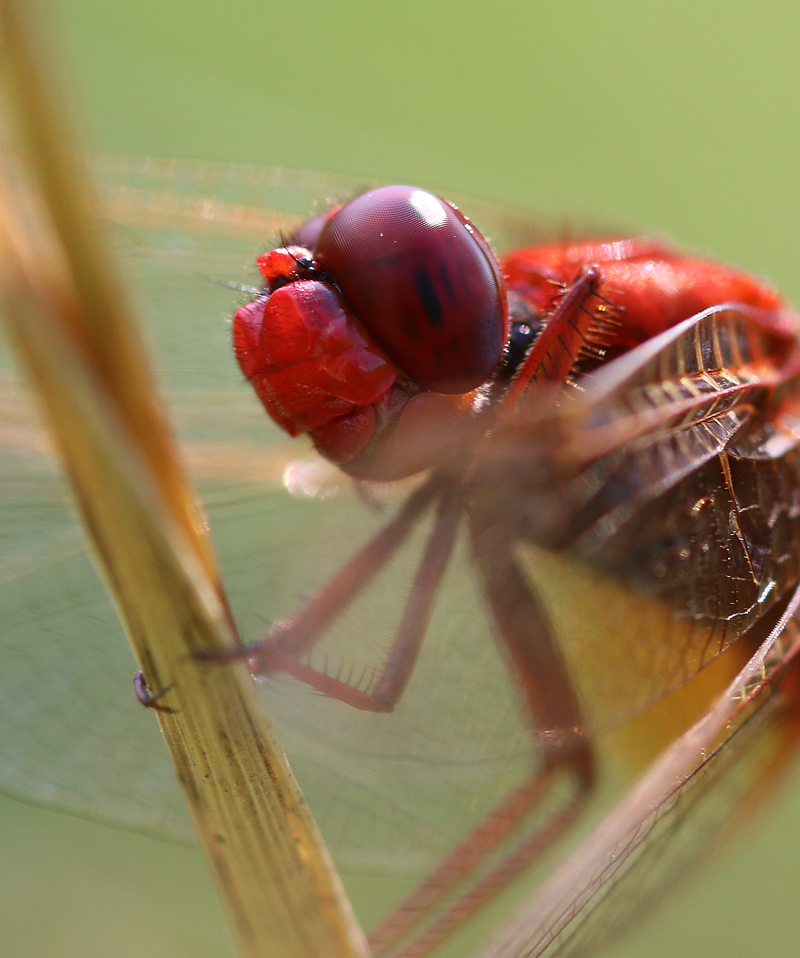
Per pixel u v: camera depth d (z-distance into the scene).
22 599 0.07
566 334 0.06
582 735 0.06
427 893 0.07
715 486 0.06
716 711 0.06
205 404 0.07
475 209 0.07
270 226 0.07
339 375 0.06
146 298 0.07
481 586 0.06
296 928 0.06
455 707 0.06
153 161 0.07
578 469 0.06
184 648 0.06
